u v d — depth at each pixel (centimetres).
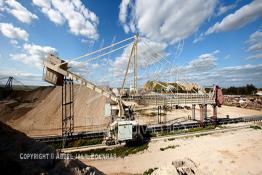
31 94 9331
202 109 4406
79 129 4241
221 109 7675
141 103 4084
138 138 3038
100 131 3469
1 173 505
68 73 3003
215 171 2072
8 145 642
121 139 2859
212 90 4716
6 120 5278
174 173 1553
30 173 556
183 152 2653
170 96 4344
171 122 4606
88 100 7156
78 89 8650
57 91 8519
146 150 2764
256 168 2162
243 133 3666
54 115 5541
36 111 5931
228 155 2514
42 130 4328
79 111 5938
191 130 3816
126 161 2405
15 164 561
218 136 3459
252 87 14188
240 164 2245
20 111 6050
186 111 6688
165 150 2752
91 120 5003
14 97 9269
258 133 3666
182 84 5856
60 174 649
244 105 8425
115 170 2158
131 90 4925
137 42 4078
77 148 2811
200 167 2133
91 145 2953
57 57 2944
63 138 2911
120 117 3369
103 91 3362
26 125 4719
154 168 2184
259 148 2784
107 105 4047
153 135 3456
